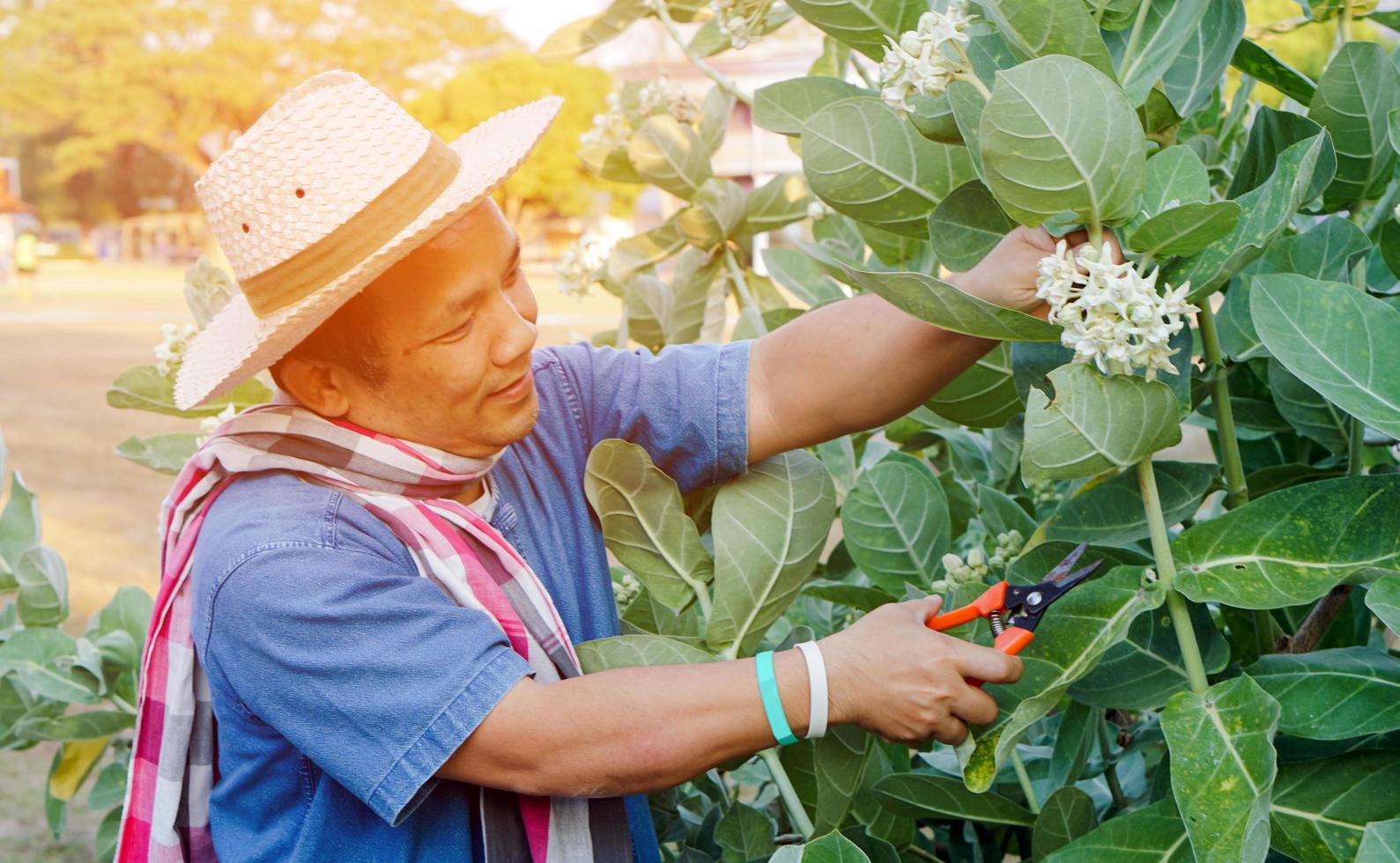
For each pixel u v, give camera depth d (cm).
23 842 396
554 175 3534
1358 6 131
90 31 4031
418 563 105
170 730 111
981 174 101
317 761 98
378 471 105
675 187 178
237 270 102
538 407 119
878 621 101
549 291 2256
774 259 183
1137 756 154
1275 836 95
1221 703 92
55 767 190
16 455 1128
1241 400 133
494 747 95
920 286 91
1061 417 89
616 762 96
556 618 110
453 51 4088
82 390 1517
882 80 97
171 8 3978
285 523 101
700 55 163
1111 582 99
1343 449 126
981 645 104
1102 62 95
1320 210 125
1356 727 94
